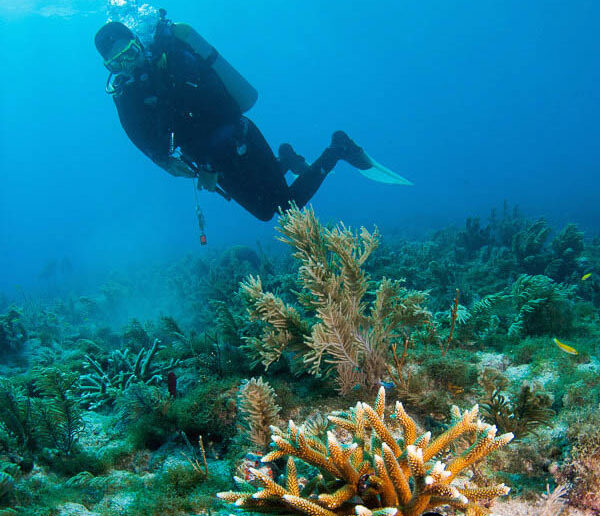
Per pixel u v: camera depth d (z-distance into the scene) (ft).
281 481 8.19
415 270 25.79
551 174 221.46
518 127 454.40
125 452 11.11
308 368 11.30
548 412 8.64
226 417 11.21
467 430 6.39
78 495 9.21
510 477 8.23
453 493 5.13
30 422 11.43
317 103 488.02
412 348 12.69
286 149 20.80
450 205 144.46
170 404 11.85
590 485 7.17
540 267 26.03
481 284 22.77
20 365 23.22
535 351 12.92
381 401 7.02
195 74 14.74
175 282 39.63
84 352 21.09
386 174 19.12
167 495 8.73
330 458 5.88
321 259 11.69
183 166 16.19
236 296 25.99
